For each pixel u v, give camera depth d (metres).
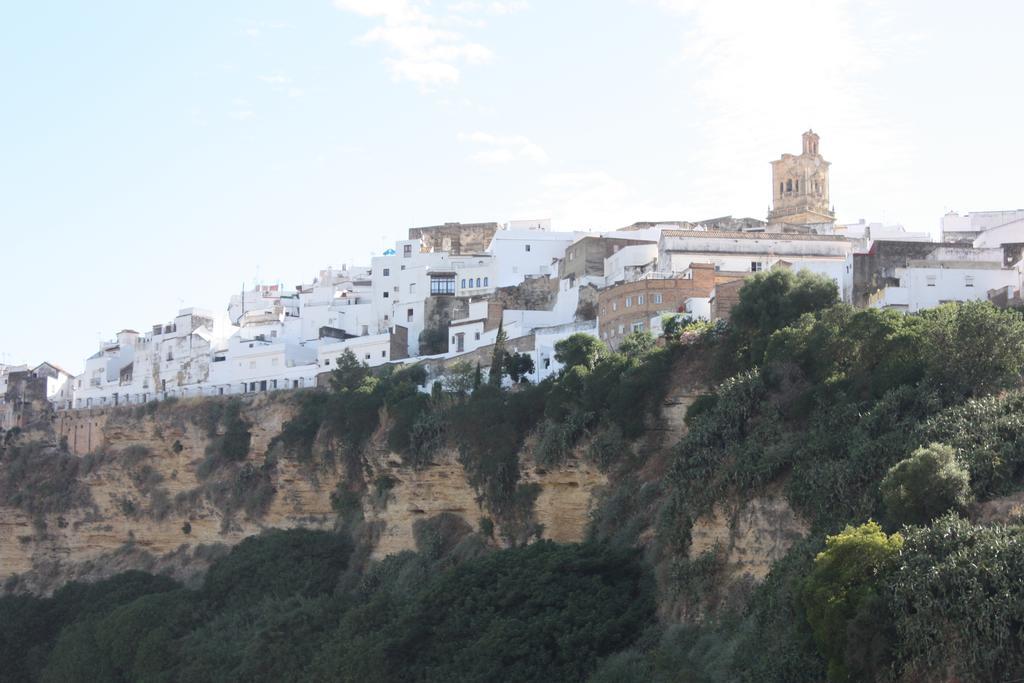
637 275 128.88
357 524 120.12
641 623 84.56
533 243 157.50
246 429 135.00
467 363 122.69
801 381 85.62
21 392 175.12
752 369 90.19
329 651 96.94
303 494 126.75
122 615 116.81
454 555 108.56
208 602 118.38
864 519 71.50
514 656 85.00
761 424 84.94
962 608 59.53
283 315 171.62
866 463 74.56
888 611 62.16
